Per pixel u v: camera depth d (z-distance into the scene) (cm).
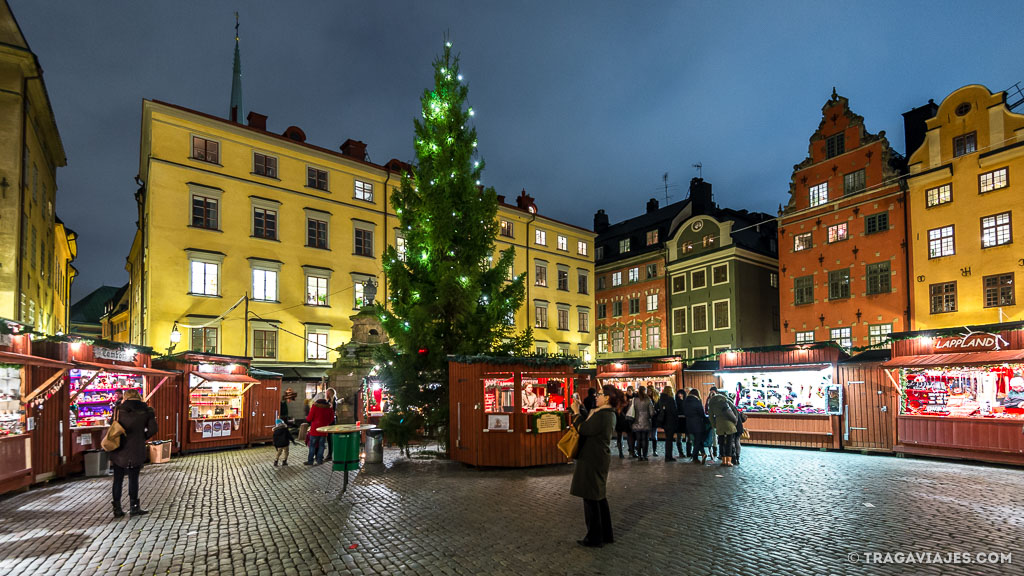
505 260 1767
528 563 647
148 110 2834
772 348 1959
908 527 787
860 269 3188
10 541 766
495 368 1415
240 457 1736
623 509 904
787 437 1881
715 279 4122
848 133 3312
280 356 3097
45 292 2891
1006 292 2591
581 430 718
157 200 2756
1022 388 1423
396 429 1576
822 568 623
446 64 1755
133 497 916
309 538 766
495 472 1321
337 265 3384
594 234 5078
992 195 2664
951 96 2836
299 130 3384
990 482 1150
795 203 3559
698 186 4453
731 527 791
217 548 725
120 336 5294
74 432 1374
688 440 1569
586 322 4909
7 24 2028
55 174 3033
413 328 1605
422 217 1711
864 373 1744
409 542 739
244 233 3028
